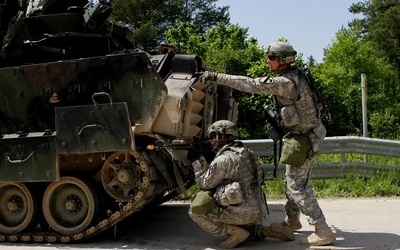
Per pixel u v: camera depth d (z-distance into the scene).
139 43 36.28
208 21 40.56
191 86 6.48
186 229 7.01
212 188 5.85
